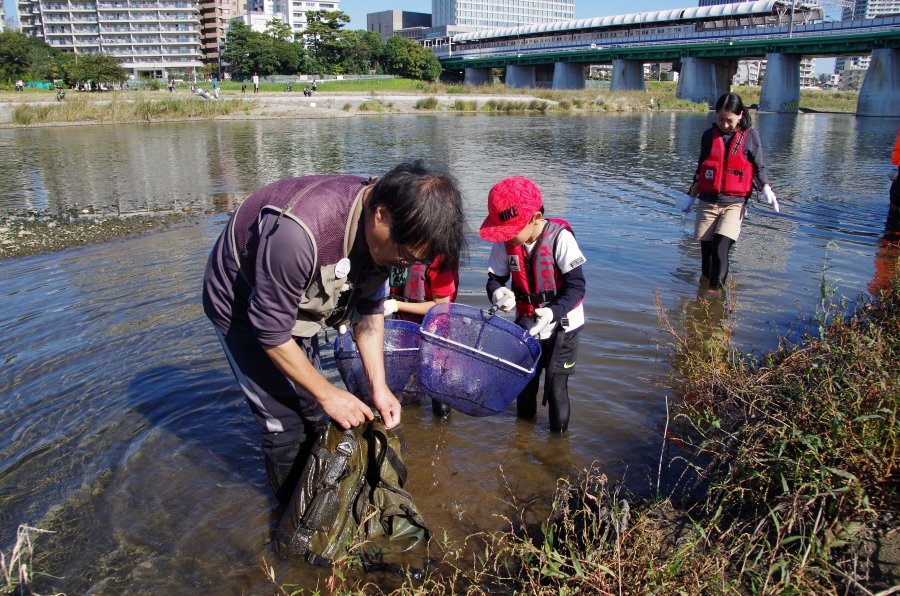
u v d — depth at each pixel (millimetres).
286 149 19062
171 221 8898
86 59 54562
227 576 2586
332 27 80312
